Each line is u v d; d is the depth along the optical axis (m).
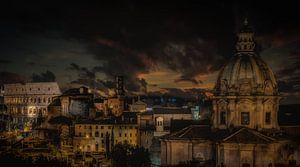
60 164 168.62
